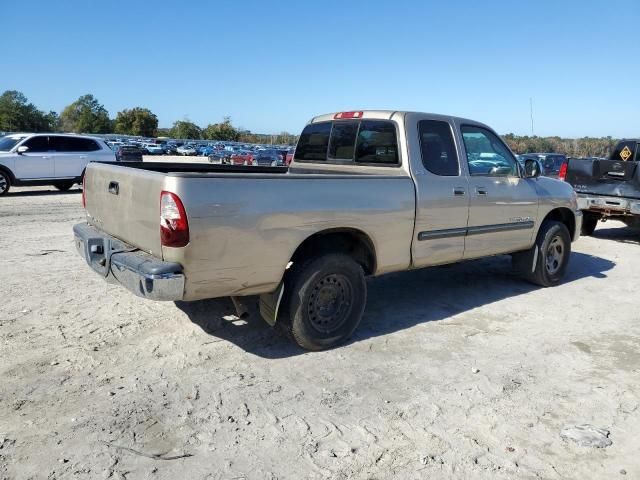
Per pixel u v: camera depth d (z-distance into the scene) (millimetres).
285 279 4199
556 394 3834
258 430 3240
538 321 5387
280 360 4227
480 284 6707
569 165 10477
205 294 3768
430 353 4484
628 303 6105
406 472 2893
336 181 4297
